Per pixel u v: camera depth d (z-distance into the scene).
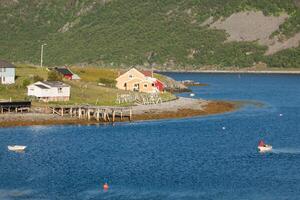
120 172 127.12
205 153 146.88
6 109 190.00
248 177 124.12
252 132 180.62
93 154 143.88
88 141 159.75
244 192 114.38
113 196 111.19
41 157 140.00
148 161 137.25
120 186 117.06
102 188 115.62
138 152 146.88
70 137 164.50
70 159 138.25
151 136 169.25
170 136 169.88
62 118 188.25
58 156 141.12
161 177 123.56
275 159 140.38
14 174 124.81
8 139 160.38
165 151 148.62
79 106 197.88
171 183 119.44
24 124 180.62
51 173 125.88
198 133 176.25
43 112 193.12
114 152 146.25
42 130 174.00
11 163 134.00
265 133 179.50
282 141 165.38
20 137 163.00
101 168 130.25
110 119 193.00
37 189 114.69
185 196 111.88
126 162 135.88
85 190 114.38
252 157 142.50
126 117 197.25
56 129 176.00
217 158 141.25
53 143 156.12
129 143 158.00
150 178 122.75
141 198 110.44
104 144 156.00
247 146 156.88
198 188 116.44
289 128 189.75
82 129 177.25
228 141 164.00
